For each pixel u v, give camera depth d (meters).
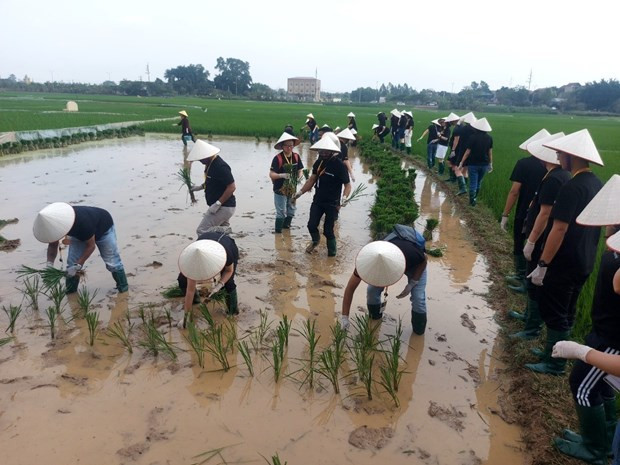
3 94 92.19
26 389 4.09
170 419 3.78
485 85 169.38
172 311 5.55
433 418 3.91
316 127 20.59
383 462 3.41
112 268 5.78
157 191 11.76
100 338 4.94
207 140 24.86
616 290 2.65
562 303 4.18
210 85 137.75
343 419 3.85
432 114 67.38
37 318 5.31
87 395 4.04
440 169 14.97
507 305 5.95
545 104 124.19
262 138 26.12
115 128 25.14
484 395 4.24
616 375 2.61
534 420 3.81
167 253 7.37
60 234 4.96
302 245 8.09
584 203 3.83
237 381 4.32
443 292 6.38
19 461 3.29
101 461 3.31
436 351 4.92
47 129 21.86
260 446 3.51
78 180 12.86
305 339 5.05
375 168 15.18
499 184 12.38
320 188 7.25
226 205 6.76
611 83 109.44
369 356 4.76
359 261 4.32
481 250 8.08
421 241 4.70
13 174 13.50
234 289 5.35
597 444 3.30
